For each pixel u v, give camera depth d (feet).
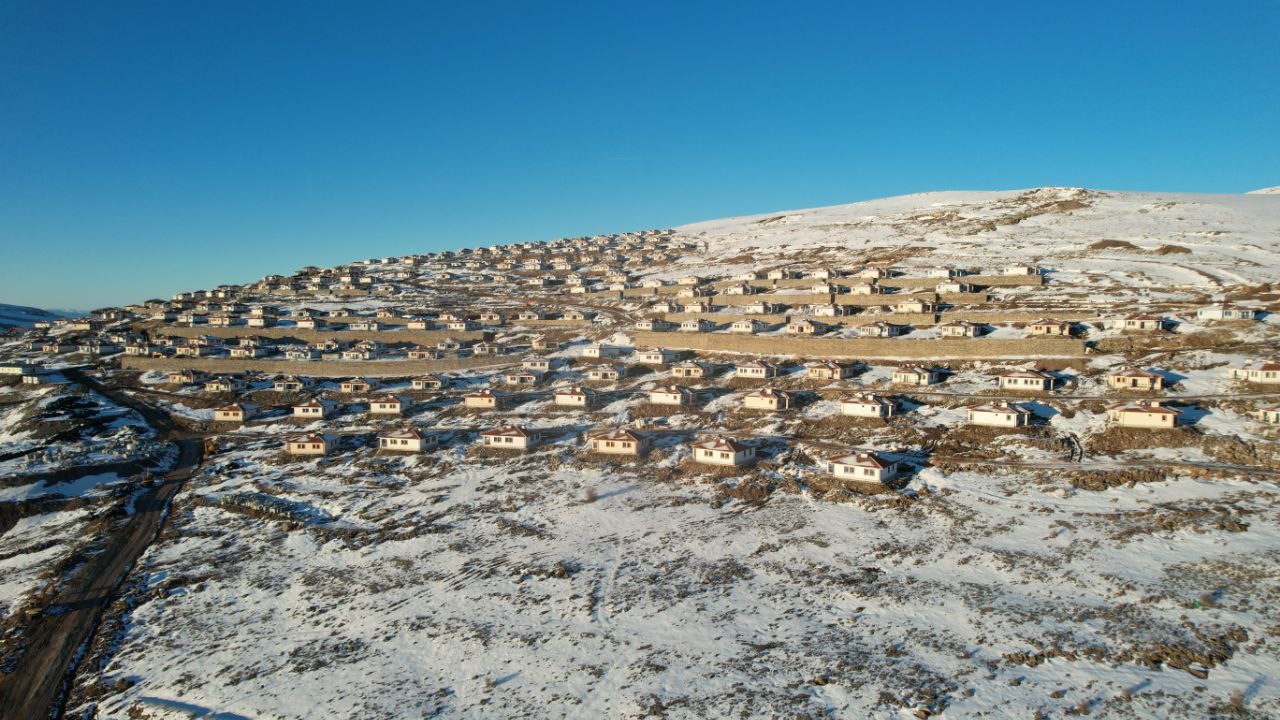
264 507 259.39
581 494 252.42
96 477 295.48
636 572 193.26
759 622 162.71
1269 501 193.47
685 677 143.02
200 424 369.09
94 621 191.72
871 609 164.04
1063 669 134.10
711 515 227.81
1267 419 235.20
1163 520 190.70
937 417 281.54
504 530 229.66
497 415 350.43
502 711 138.00
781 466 258.98
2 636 185.57
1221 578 160.66
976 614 156.87
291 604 193.06
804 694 133.28
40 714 154.92
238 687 155.22
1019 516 204.74
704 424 310.65
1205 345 308.40
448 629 171.73
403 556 216.74
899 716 124.67
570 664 152.05
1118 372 286.87
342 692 149.48
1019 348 337.52
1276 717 115.44
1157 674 129.90
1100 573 169.17
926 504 219.41
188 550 231.91
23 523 262.47
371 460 301.63
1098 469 224.74
